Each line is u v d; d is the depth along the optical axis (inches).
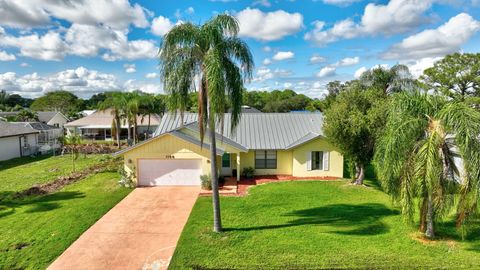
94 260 439.2
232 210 643.5
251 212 630.5
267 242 481.4
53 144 1562.5
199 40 481.7
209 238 499.5
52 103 3932.1
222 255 442.0
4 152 1322.6
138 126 2105.1
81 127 2070.6
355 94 801.6
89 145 1610.5
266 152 1002.7
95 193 783.7
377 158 505.4
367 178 960.9
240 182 917.2
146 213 636.1
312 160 981.8
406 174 449.4
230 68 490.6
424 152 429.7
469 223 453.4
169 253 460.8
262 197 746.8
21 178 964.0
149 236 521.3
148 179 858.1
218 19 485.7
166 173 857.5
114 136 1879.9
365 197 739.4
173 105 504.1
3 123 1412.4
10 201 710.5
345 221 571.2
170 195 768.3
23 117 2512.3
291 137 1031.0
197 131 950.4
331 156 976.9
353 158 816.9
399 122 458.6
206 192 794.8
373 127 740.7
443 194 445.7
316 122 1098.7
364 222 564.4
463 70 1620.3
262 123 1080.2
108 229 550.6
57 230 539.8
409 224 518.3
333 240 486.0
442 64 1690.5
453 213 584.7
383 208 649.6
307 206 669.9
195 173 860.0
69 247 478.9
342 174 980.6
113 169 1070.4
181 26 481.7
